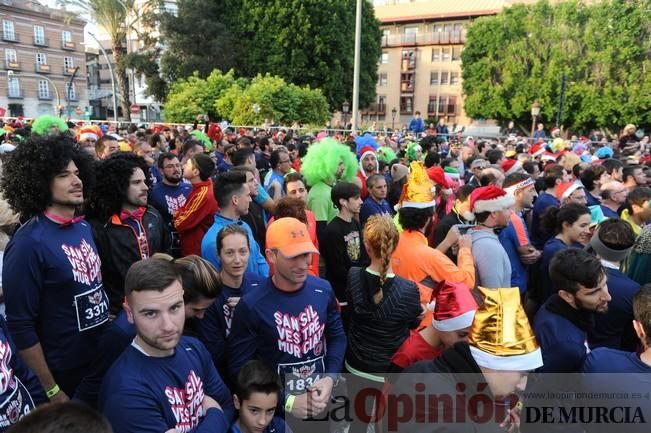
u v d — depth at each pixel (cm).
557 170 626
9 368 209
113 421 194
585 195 583
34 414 130
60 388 278
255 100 2353
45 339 271
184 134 1251
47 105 5284
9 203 279
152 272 200
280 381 263
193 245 459
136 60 3112
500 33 3869
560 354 245
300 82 3250
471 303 223
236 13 3203
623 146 1535
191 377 220
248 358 271
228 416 242
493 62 3928
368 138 1130
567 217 415
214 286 269
